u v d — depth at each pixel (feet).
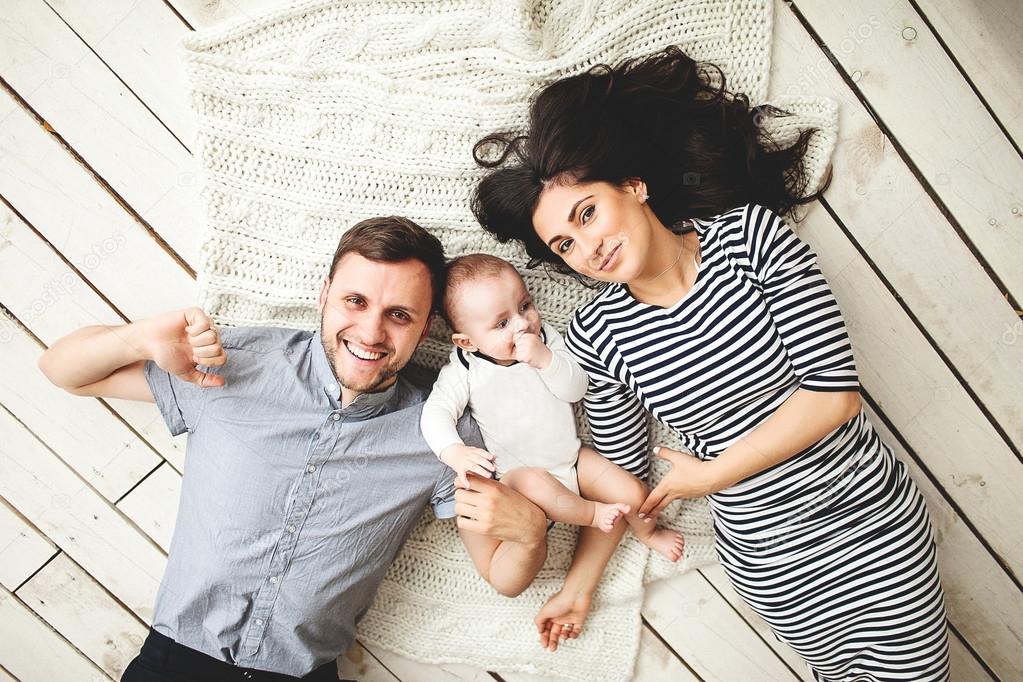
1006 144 3.80
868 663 3.66
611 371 3.52
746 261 3.20
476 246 3.81
